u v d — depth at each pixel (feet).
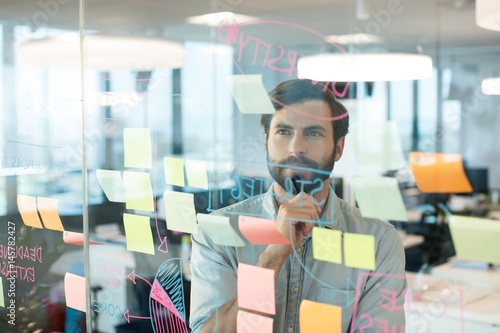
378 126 4.00
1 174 6.63
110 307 5.72
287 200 4.46
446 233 3.78
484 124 3.60
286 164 4.43
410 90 3.86
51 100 6.07
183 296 5.13
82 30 5.72
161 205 5.24
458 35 3.67
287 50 4.36
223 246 4.83
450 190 3.75
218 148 4.81
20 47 6.32
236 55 4.65
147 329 5.45
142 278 5.45
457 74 3.69
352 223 4.17
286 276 4.50
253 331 4.69
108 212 5.67
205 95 4.86
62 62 5.92
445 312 3.82
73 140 5.90
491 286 3.64
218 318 4.89
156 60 5.17
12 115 6.48
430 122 3.80
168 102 5.12
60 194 6.07
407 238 3.93
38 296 6.40
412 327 3.96
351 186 4.14
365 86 4.04
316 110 4.26
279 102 4.43
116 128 5.53
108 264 5.71
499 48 3.54
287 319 4.52
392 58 3.92
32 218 6.38
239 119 4.67
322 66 4.21
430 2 3.76
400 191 3.94
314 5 4.21
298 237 4.43
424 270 3.89
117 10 5.42
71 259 6.04
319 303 4.36
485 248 3.65
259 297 4.65
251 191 4.65
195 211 5.00
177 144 5.09
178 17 4.98
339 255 4.25
